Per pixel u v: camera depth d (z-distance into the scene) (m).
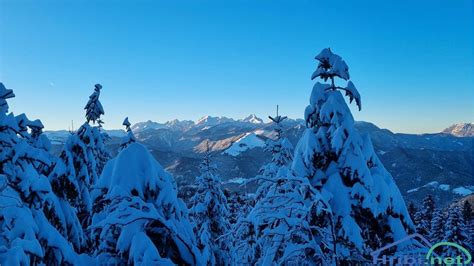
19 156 13.10
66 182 16.33
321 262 11.90
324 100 14.34
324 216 12.60
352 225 12.41
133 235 9.78
